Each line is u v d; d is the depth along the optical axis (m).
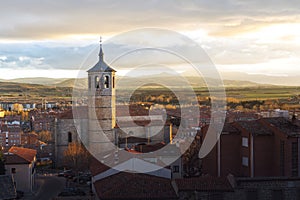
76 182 71.62
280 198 44.22
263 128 52.09
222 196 43.47
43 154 100.44
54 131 93.69
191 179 44.72
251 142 50.66
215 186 43.72
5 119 179.88
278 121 52.75
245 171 52.09
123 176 46.19
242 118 73.38
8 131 130.12
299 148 48.84
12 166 64.31
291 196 44.38
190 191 42.88
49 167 92.06
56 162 92.88
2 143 128.00
